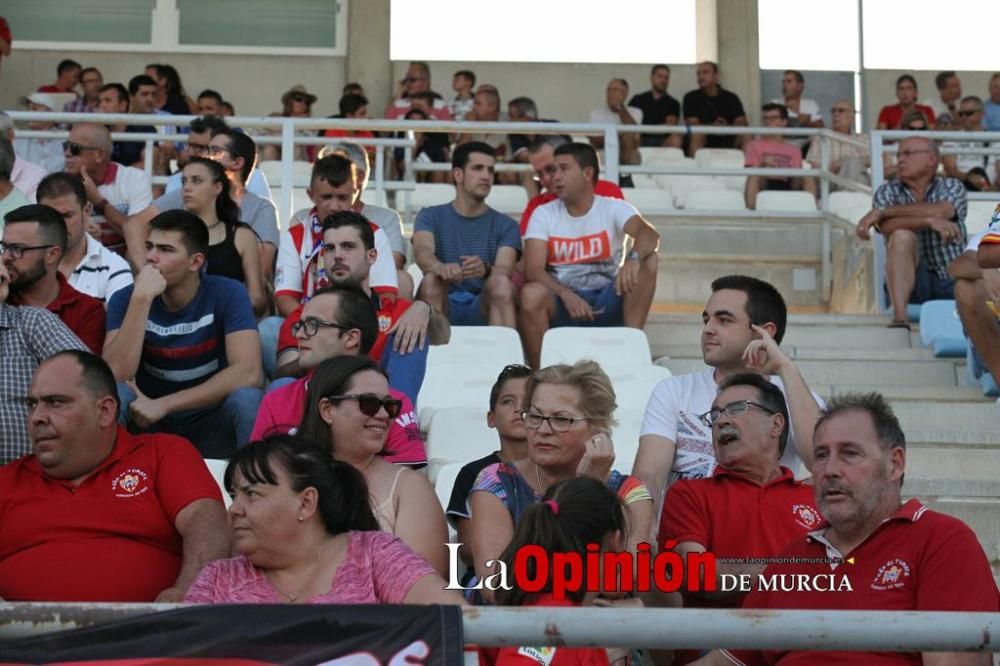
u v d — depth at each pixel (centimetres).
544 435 482
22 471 496
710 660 453
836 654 424
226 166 853
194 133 920
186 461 495
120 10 1642
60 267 730
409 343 651
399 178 1339
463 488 526
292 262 771
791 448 549
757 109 1661
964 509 643
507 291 823
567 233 842
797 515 501
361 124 963
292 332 615
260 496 420
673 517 507
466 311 842
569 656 397
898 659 418
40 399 484
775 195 1230
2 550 482
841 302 1141
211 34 1652
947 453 718
